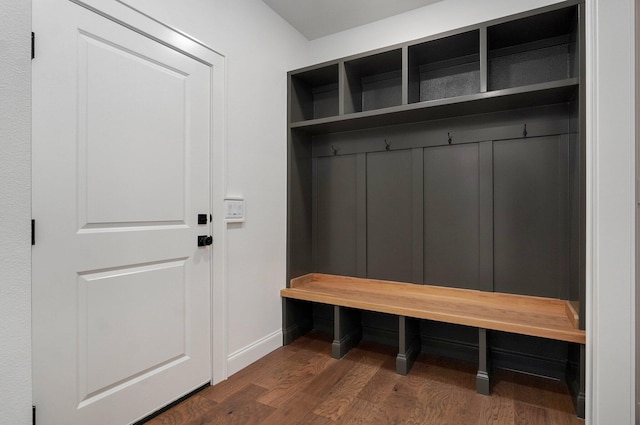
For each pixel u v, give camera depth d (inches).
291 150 108.5
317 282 115.4
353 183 112.7
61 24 55.1
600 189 57.6
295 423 66.8
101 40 60.6
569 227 82.6
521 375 87.2
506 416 68.7
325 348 104.0
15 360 26.2
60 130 55.1
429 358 97.5
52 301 54.2
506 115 89.5
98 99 60.2
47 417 53.5
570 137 81.6
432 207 99.9
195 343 77.7
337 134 115.1
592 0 59.7
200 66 79.2
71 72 56.4
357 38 112.5
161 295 70.7
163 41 70.6
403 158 104.4
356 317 108.2
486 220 92.3
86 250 58.6
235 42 88.6
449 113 92.4
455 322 79.6
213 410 71.1
